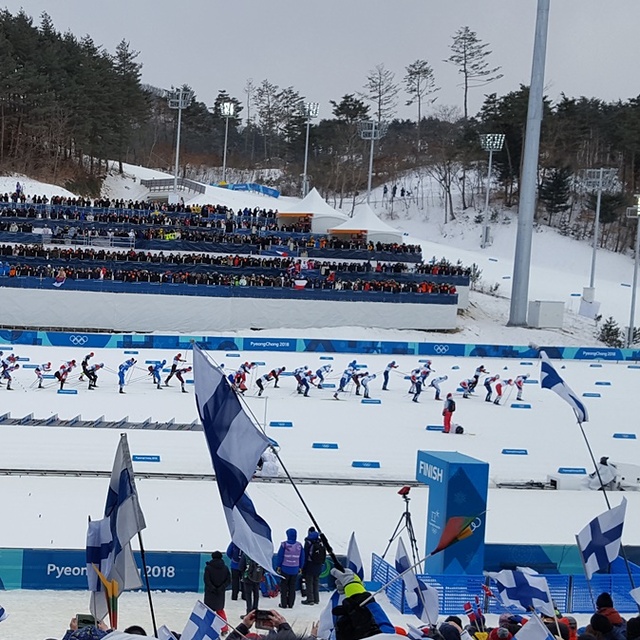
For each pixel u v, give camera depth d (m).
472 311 61.25
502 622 10.09
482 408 36.88
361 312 53.53
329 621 8.05
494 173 109.12
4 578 15.08
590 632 8.62
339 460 26.59
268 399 36.34
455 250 84.50
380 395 38.62
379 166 131.75
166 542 17.94
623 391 43.06
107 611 8.57
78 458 24.80
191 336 47.06
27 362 41.12
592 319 64.56
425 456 17.41
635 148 107.75
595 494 24.39
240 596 15.47
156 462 24.77
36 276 49.19
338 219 66.88
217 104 153.75
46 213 60.00
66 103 91.06
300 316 52.66
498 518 21.39
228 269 54.00
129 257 52.81
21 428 28.12
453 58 133.62
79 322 49.59
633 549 16.81
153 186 94.00
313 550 15.09
